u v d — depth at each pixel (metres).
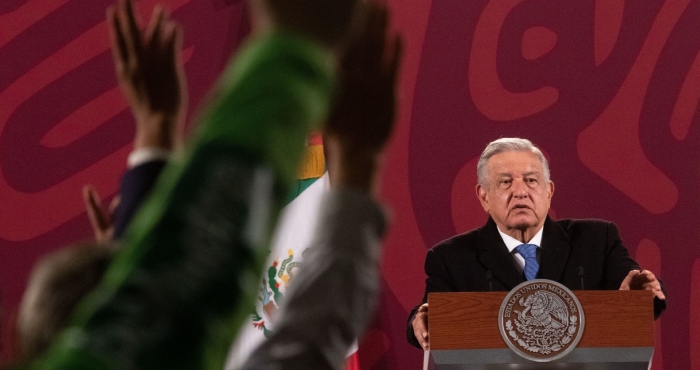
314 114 1.18
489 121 17.48
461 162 17.38
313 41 1.22
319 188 15.07
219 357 1.03
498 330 8.22
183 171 1.09
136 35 1.69
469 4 17.86
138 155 1.67
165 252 1.04
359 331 1.40
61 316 1.31
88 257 1.38
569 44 17.64
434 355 8.22
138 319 1.00
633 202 17.12
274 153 1.11
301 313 1.35
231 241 1.06
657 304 9.73
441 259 12.27
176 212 1.06
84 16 18.41
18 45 18.28
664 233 16.97
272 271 14.70
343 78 1.51
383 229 1.49
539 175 12.33
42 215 17.73
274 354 1.31
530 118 17.48
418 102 17.59
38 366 1.00
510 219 12.13
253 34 1.25
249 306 1.07
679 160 17.19
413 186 17.31
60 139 17.97
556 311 8.20
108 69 18.22
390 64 1.52
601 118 17.39
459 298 8.28
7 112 18.03
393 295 16.95
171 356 0.99
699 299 16.70
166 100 1.69
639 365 8.19
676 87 17.41
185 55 17.80
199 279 1.03
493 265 12.01
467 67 17.67
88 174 17.88
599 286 11.80
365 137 1.51
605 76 17.52
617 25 17.64
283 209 1.14
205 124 1.14
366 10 1.52
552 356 8.14
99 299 1.02
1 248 17.59
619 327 8.20
